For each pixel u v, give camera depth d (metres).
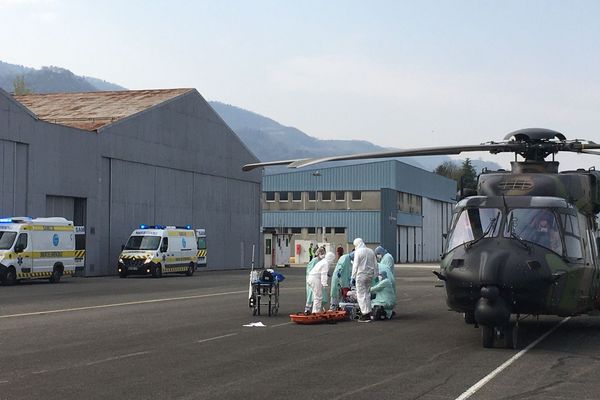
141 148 44.88
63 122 43.38
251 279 18.56
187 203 49.81
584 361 11.34
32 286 30.12
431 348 12.59
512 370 10.45
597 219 15.28
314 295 18.14
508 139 14.16
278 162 14.70
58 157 38.31
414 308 20.89
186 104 49.59
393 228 84.25
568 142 13.86
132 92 51.03
